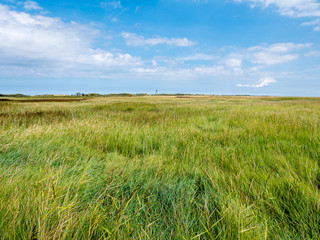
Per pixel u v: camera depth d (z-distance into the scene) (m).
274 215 1.31
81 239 1.05
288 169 1.88
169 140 3.43
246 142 3.22
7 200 1.20
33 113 7.68
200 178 1.98
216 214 1.32
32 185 1.35
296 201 1.41
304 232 1.14
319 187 1.62
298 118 5.76
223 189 1.61
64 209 1.08
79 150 2.81
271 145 2.92
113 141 3.34
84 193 1.51
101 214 1.12
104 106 13.08
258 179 1.74
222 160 2.23
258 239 1.02
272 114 6.94
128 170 2.04
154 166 2.24
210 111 9.56
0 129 3.52
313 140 2.97
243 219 1.14
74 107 12.57
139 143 3.32
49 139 3.13
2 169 1.79
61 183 1.54
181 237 1.08
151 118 6.75
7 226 1.01
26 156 2.32
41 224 1.01
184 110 10.59
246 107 12.91
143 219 1.28
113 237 0.99
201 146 3.01
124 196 1.57
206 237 1.12
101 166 2.15
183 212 1.32
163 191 1.67
